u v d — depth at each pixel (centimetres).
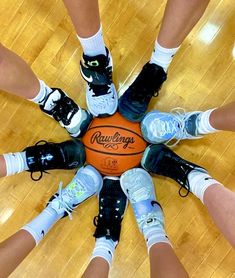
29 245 113
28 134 141
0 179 142
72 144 129
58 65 141
